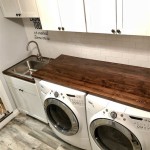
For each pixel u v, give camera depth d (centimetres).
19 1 222
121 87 180
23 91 263
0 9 250
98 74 208
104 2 165
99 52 237
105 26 177
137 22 158
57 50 277
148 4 146
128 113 153
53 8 199
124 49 215
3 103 287
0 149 251
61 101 197
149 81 186
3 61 270
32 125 286
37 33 281
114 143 191
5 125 291
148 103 154
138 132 155
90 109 179
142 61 209
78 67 229
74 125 203
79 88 186
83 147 227
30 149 246
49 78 210
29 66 299
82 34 237
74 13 188
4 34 263
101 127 185
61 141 253
